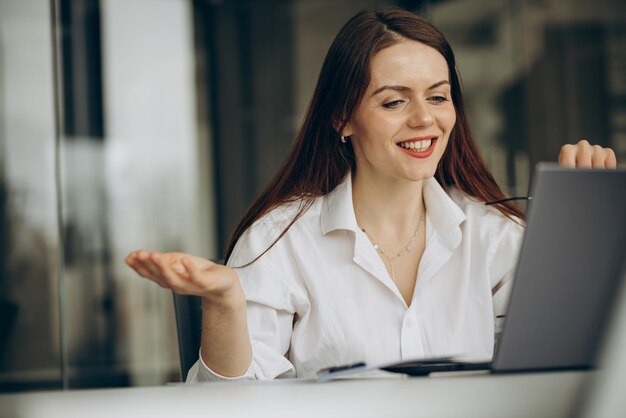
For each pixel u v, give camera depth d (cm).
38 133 536
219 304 148
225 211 600
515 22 548
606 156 182
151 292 557
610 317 125
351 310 196
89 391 101
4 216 528
